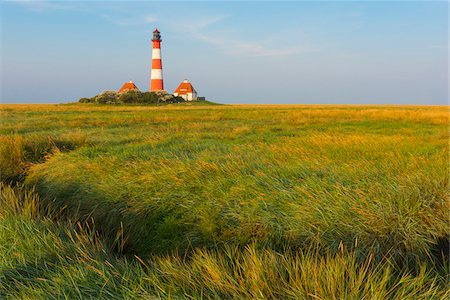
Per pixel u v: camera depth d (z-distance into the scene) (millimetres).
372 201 5676
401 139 11070
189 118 25719
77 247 4496
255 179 6852
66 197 8047
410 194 5766
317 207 5645
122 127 20172
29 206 5770
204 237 5836
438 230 5246
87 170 8773
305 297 3238
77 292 3527
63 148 12328
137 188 7367
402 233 5125
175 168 7836
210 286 3508
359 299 3135
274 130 17609
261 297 3189
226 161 8359
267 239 5371
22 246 4414
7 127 19391
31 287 3613
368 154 8883
